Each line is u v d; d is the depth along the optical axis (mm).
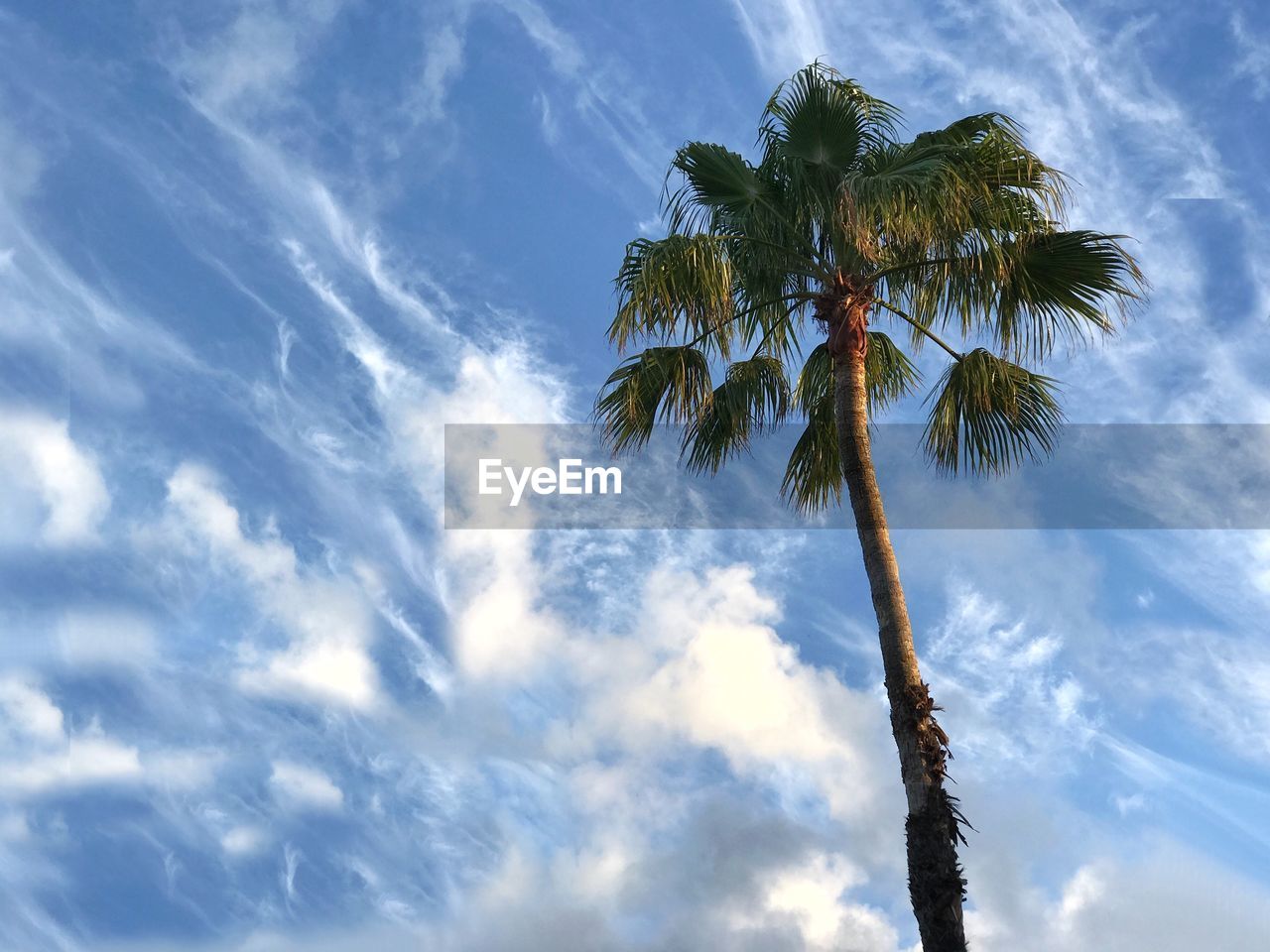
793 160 11203
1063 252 11438
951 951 9492
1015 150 11312
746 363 12930
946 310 11625
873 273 11617
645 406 12172
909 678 10289
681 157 11656
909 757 10055
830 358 13047
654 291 11289
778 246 11562
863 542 10938
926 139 11406
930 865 9688
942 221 10828
